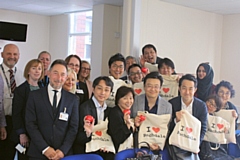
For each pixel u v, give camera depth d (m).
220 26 7.20
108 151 2.78
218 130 3.26
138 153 2.63
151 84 2.94
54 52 9.46
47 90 2.69
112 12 7.26
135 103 3.04
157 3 5.98
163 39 6.15
